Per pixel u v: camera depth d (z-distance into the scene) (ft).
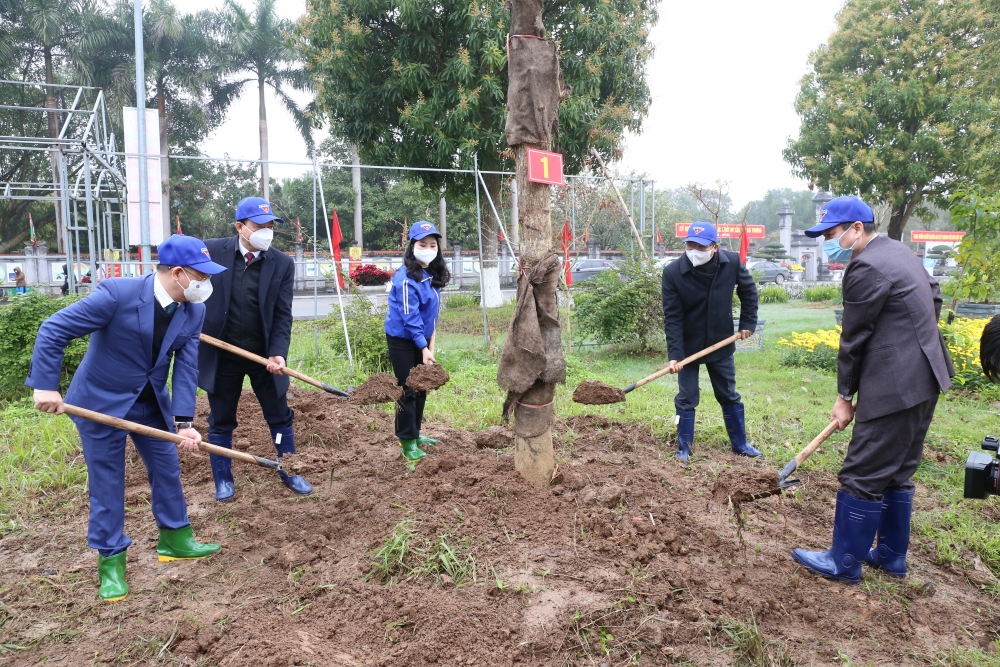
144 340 10.39
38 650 9.20
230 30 102.22
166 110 112.16
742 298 17.30
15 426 19.75
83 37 96.48
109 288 10.17
